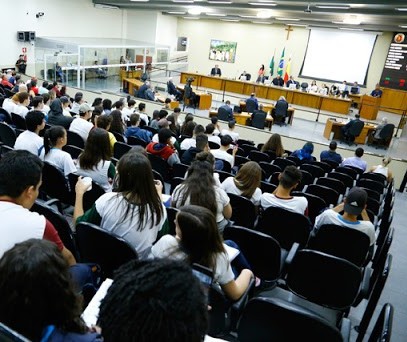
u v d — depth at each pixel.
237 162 5.59
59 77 12.99
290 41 17.98
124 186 1.97
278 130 11.95
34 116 3.40
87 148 3.08
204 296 0.65
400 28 14.10
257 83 15.35
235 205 3.17
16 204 1.56
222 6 13.72
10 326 0.89
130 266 0.70
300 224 2.89
